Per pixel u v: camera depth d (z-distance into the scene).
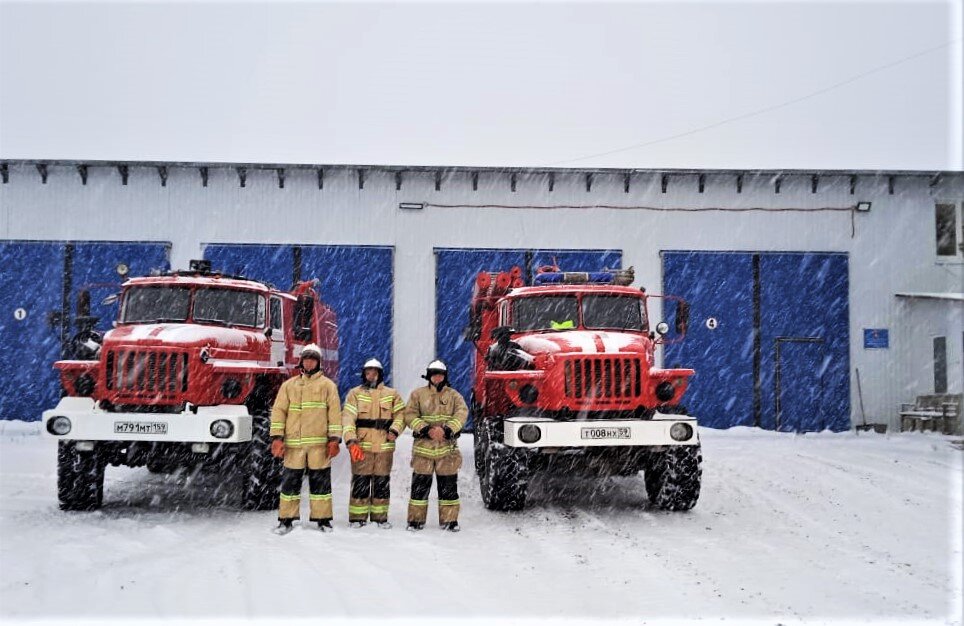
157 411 7.66
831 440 15.11
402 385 16.78
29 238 16.61
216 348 7.98
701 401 17.02
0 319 16.48
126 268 9.18
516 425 7.40
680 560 6.17
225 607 4.80
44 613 4.69
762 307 17.28
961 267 17.47
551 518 7.82
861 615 4.88
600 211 17.25
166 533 6.75
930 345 17.33
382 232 17.05
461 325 16.92
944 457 12.52
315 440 6.98
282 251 16.89
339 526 7.23
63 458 7.82
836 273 17.39
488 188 17.20
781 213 17.41
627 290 9.32
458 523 7.45
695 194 17.38
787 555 6.39
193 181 16.88
